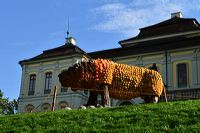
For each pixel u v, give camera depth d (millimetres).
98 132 14117
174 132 13297
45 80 48781
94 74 21906
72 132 14414
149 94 23328
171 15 51719
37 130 15297
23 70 50500
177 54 43625
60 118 16750
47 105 47188
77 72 21859
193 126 13633
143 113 16156
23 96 49031
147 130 13688
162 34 47344
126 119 15508
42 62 49688
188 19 48156
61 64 48469
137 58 45500
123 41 49094
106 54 48219
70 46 50250
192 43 43156
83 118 16422
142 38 48062
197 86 41438
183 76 42562
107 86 22172
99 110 17688
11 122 17250
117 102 43188
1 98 53656
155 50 44438
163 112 16141
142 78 23344
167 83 42781
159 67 43969
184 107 16766
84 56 47938
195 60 42562
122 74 22609
